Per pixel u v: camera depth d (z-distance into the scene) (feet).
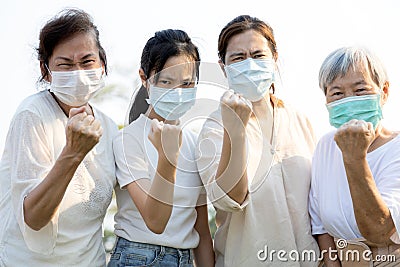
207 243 15.01
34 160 13.28
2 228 13.79
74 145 12.59
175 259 14.11
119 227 14.43
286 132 14.84
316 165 14.67
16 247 13.64
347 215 13.92
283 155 14.69
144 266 13.88
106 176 14.12
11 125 13.69
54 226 13.28
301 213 14.53
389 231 13.41
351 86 13.83
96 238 14.21
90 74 13.67
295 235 14.51
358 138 12.88
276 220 14.19
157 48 13.87
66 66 13.60
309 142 15.21
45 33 13.67
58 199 12.84
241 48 14.37
